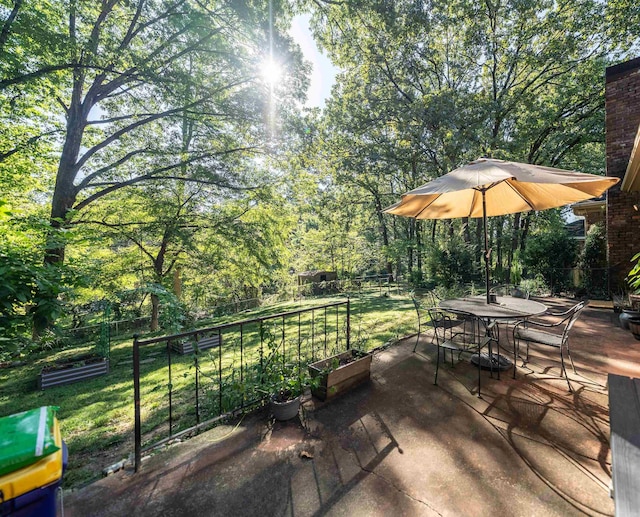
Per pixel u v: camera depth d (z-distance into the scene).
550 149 11.94
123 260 9.77
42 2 5.79
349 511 1.65
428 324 5.60
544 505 1.65
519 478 1.85
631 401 1.70
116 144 9.22
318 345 4.85
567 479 1.83
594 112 11.19
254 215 10.42
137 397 2.01
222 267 10.60
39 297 2.59
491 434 2.28
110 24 7.60
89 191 9.11
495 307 3.44
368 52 11.61
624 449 1.30
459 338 4.54
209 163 9.33
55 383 4.34
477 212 4.55
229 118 8.77
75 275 2.99
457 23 11.02
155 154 9.00
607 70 6.50
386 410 2.66
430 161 12.55
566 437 2.23
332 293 14.98
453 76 13.05
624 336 4.49
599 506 1.63
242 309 12.34
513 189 3.78
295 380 2.65
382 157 12.55
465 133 10.19
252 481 1.88
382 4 8.75
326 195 16.86
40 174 8.60
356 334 5.42
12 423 1.24
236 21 7.91
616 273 6.61
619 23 9.72
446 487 1.79
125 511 1.67
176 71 7.57
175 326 5.77
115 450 2.37
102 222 8.58
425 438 2.26
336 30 10.88
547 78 11.88
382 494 1.75
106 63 6.38
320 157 11.40
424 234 15.93
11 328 2.50
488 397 2.84
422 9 9.83
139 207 9.33
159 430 2.63
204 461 2.07
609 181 2.71
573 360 3.65
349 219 18.66
